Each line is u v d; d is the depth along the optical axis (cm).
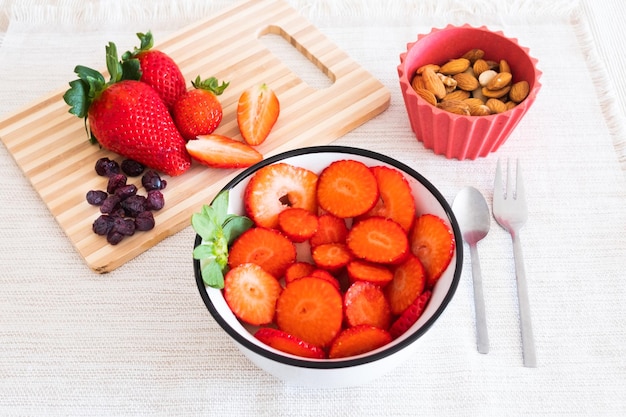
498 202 59
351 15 72
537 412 51
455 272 48
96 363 54
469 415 51
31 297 56
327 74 67
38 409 52
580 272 56
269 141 63
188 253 58
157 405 52
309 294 50
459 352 53
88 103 59
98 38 71
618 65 68
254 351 47
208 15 72
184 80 64
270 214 53
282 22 70
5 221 60
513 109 58
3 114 66
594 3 71
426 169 61
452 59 64
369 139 63
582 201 59
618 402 51
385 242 51
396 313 51
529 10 71
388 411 52
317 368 46
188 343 54
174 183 60
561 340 54
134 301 56
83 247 57
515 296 55
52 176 61
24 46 70
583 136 63
